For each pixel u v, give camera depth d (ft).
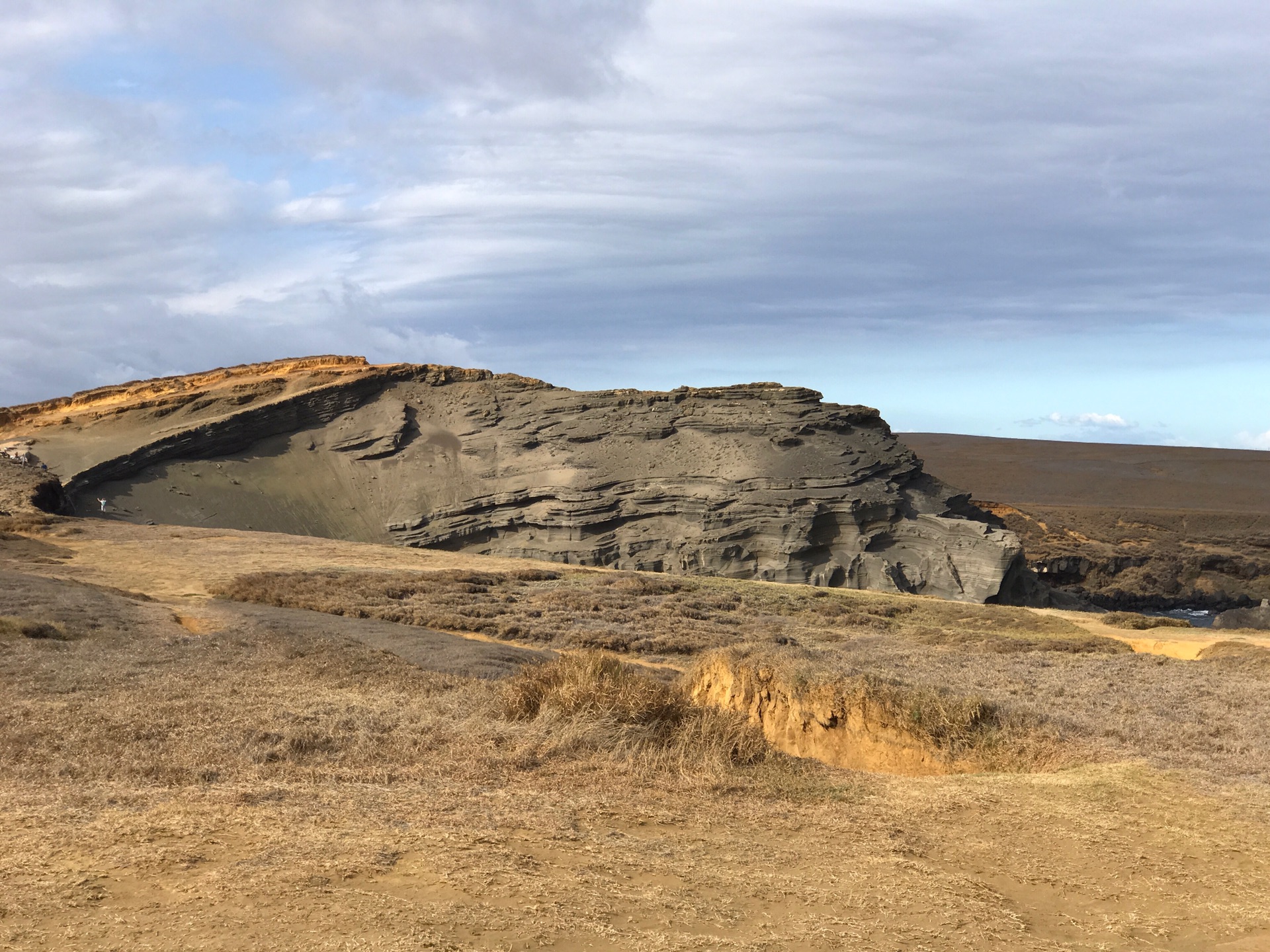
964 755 41.88
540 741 37.50
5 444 402.72
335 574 161.38
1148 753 41.19
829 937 19.47
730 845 25.82
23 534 195.93
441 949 16.61
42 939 15.99
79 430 429.79
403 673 61.67
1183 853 27.45
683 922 19.49
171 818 23.56
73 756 35.70
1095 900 23.88
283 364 526.98
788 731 46.78
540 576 181.06
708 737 37.91
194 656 63.72
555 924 18.37
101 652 63.05
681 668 99.40
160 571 156.04
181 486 389.39
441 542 388.98
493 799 28.14
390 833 23.18
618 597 153.89
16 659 57.00
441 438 448.65
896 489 378.73
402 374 489.67
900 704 44.93
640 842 24.98
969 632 133.69
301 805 25.62
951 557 339.57
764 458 387.14
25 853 20.30
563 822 25.96
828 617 151.64
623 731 38.04
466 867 21.09
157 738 39.09
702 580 191.62
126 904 17.84
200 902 18.02
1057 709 56.39
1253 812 31.09
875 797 32.04
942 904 22.12
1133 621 159.22
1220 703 59.57
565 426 435.94
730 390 444.55
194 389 487.20
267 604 120.47
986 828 29.07
